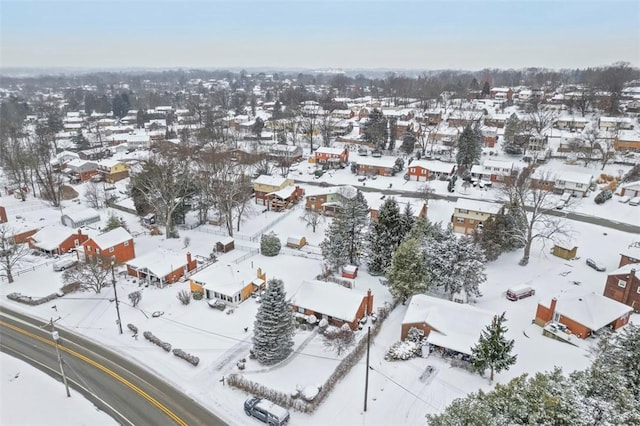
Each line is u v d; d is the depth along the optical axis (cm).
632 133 10088
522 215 5812
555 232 5909
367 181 9131
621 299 4503
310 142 12019
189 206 6800
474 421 2050
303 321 4191
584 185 7738
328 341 3869
